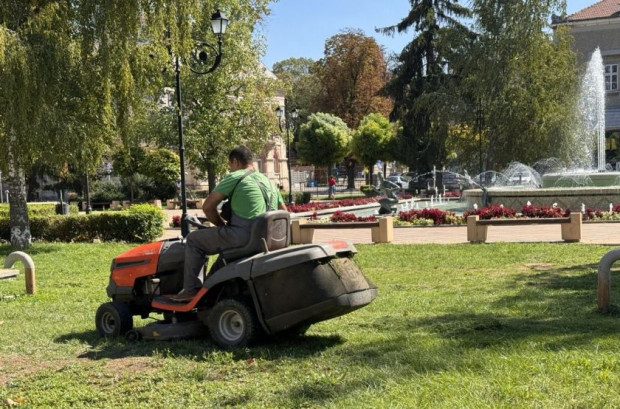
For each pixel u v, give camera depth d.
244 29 30.72
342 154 56.22
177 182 44.41
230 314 5.87
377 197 39.75
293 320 5.49
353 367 5.00
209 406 4.36
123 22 16.16
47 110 15.56
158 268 6.45
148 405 4.46
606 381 4.20
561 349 5.11
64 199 45.41
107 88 16.22
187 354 5.77
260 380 4.87
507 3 34.72
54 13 16.14
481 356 4.97
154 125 31.03
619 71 48.00
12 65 14.93
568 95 34.44
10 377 5.38
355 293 5.56
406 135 46.53
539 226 19.02
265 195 5.98
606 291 6.75
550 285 8.80
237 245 5.82
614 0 50.03
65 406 4.53
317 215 25.67
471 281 9.70
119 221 19.28
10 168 17.19
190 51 18.05
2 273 9.70
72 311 8.57
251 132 32.97
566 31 37.12
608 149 48.16
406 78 46.44
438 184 45.94
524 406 3.81
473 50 35.72
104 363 5.64
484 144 38.34
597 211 19.66
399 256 13.19
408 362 5.01
